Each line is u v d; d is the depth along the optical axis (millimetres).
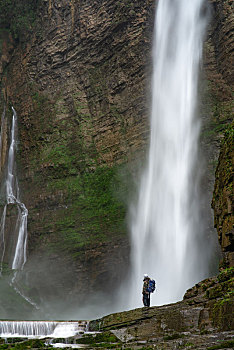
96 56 39750
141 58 36875
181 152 32625
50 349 11969
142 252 30812
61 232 33250
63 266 30859
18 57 45156
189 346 10000
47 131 40094
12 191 40000
